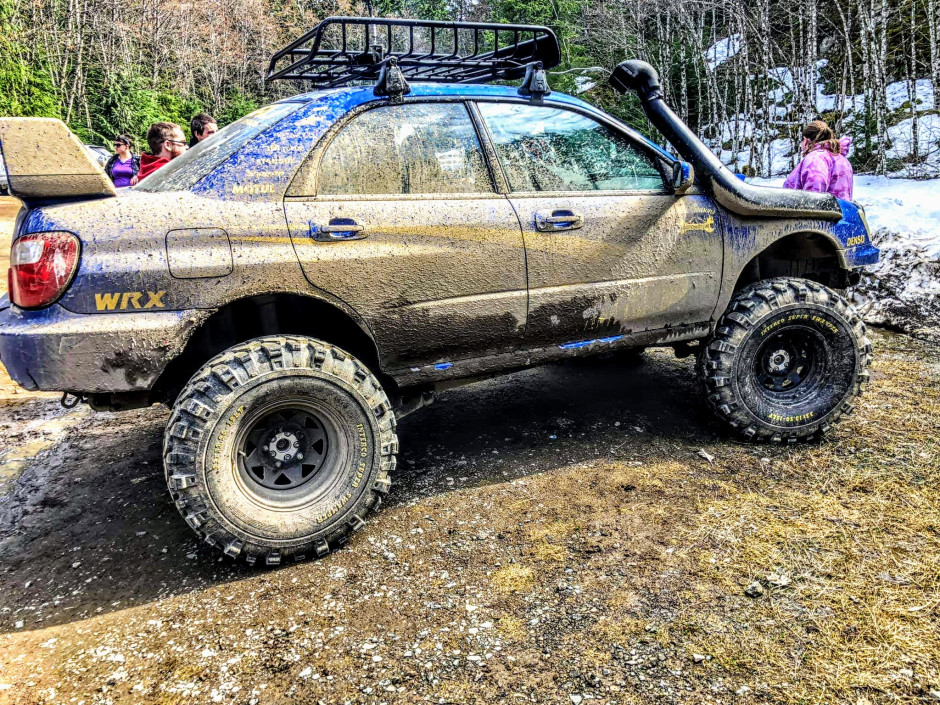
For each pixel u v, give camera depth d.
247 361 2.34
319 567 2.46
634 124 14.33
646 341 3.22
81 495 3.15
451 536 2.62
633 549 2.46
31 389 2.21
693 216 3.17
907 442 3.23
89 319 2.21
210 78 41.16
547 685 1.83
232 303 2.50
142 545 2.68
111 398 2.52
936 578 2.19
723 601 2.14
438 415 3.99
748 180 11.66
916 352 4.74
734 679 1.82
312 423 2.59
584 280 2.97
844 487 2.84
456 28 2.90
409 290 2.65
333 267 2.50
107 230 2.24
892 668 1.82
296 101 2.73
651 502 2.79
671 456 3.24
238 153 2.47
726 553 2.39
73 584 2.43
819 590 2.16
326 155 2.58
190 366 2.81
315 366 2.43
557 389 4.34
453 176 2.80
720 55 16.16
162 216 2.31
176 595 2.33
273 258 2.41
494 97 2.95
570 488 2.96
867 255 3.56
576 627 2.06
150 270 2.26
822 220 3.42
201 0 40.44
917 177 9.02
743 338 3.18
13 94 27.66
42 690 1.90
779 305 3.19
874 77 10.72
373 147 2.67
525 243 2.83
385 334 2.66
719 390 3.22
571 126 3.10
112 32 34.31
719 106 15.25
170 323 2.30
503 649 1.98
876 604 2.08
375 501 2.60
